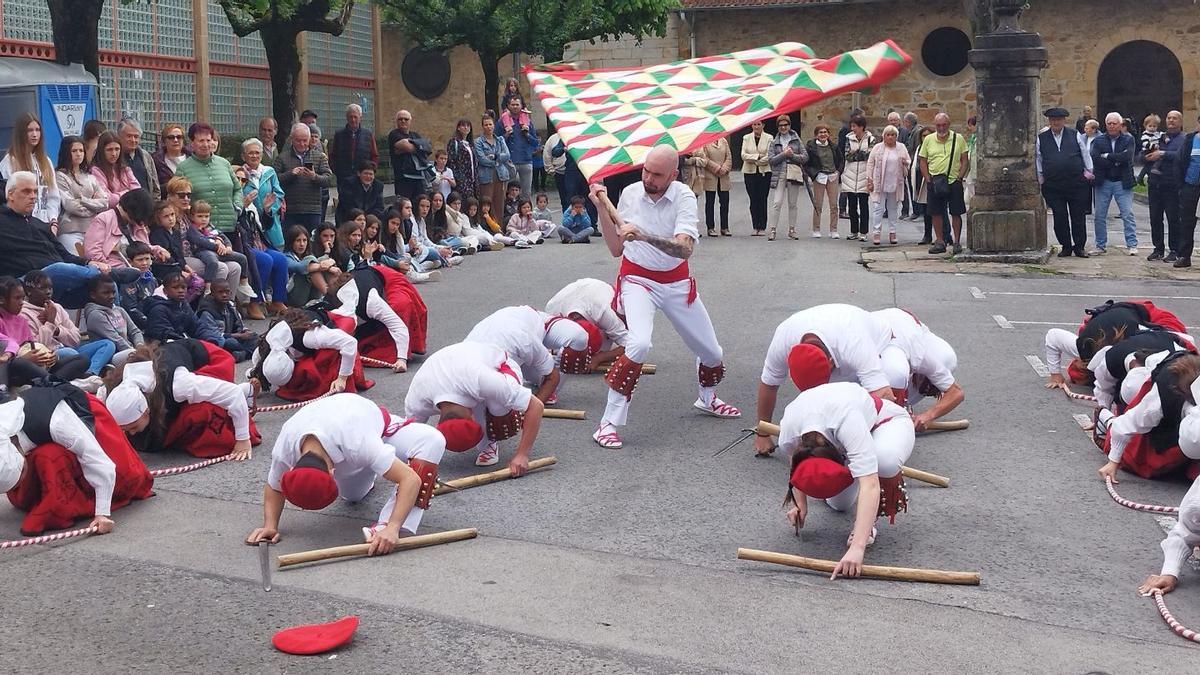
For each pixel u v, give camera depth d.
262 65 25.12
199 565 5.45
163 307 9.37
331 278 11.80
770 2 31.25
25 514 6.19
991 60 14.47
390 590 5.14
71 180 10.10
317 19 18.84
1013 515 6.09
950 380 7.46
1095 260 14.95
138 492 6.36
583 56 33.28
